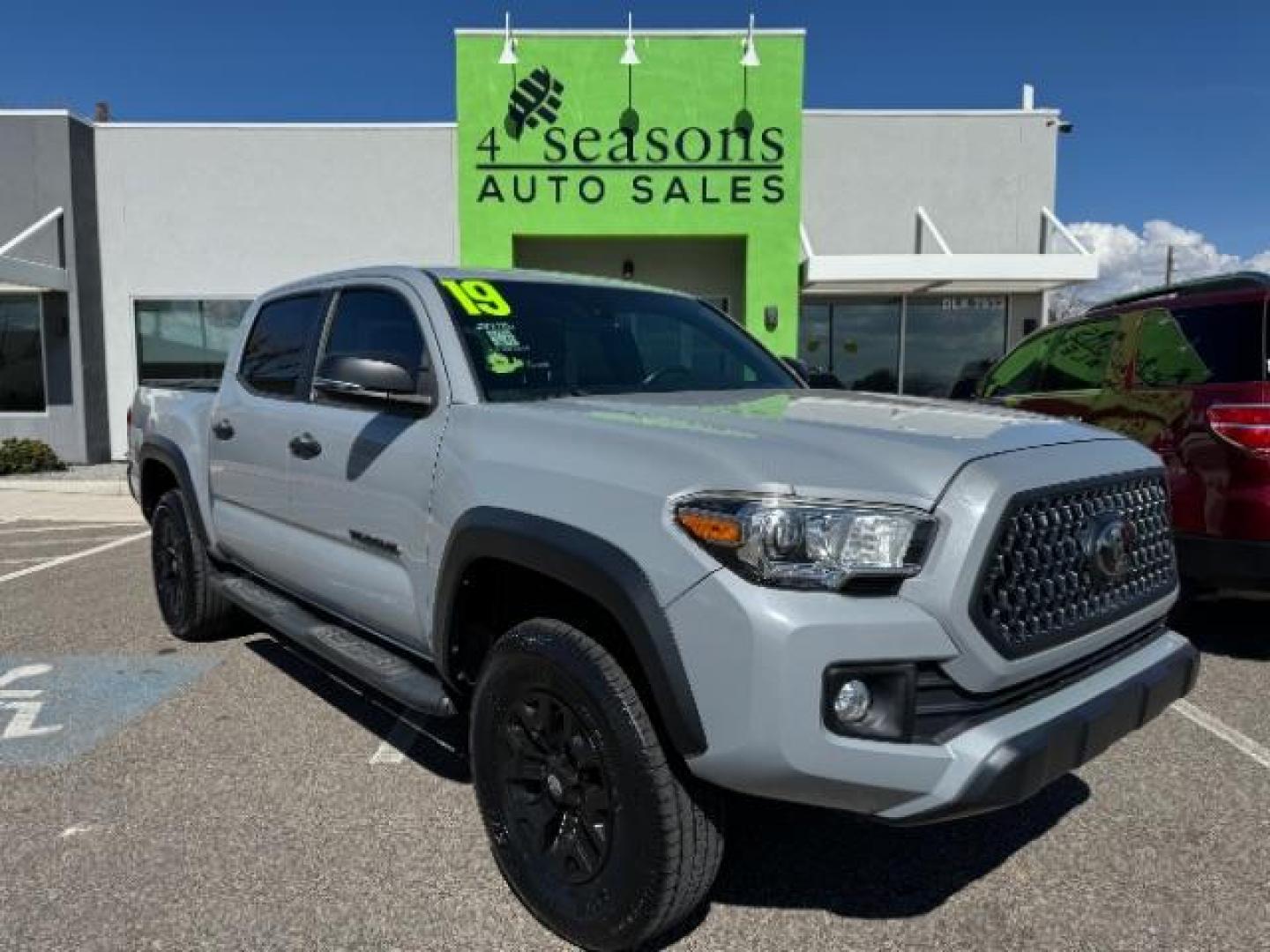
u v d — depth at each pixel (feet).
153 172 49.52
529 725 8.80
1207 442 15.70
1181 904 9.23
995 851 10.27
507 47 43.73
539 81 44.37
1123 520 8.63
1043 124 50.49
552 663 8.29
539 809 8.82
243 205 49.60
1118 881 9.64
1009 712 7.57
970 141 50.67
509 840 8.99
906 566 7.14
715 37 44.45
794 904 9.25
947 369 51.72
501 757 9.04
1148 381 17.30
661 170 45.03
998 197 50.85
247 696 14.87
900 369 51.62
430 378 10.68
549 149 44.73
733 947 8.55
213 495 16.06
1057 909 9.16
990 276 44.29
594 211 45.16
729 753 7.11
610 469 8.15
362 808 11.10
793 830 10.70
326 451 12.08
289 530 13.46
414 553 10.37
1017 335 51.47
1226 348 15.93
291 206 49.52
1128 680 8.53
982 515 7.25
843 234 50.88
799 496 7.20
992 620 7.35
